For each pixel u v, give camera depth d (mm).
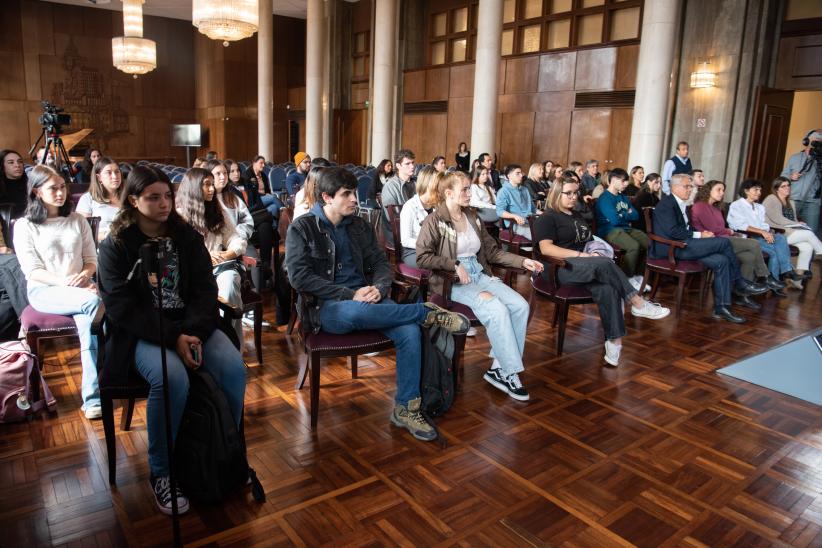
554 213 3748
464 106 11938
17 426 2531
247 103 16781
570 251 3568
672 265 4582
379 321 2553
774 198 5734
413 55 13188
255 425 2611
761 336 4125
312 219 2689
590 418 2787
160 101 17219
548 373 3336
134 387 2076
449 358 2719
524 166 10945
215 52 16500
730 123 8188
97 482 2139
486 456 2406
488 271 3357
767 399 3064
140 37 11289
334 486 2160
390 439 2525
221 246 3270
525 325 3094
